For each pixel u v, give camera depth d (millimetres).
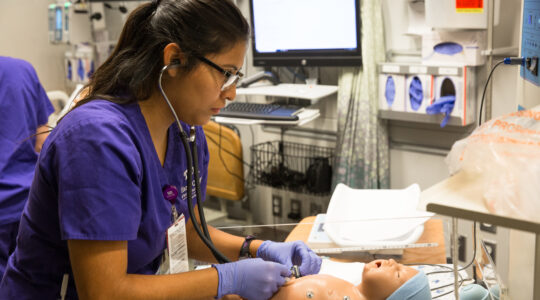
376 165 2541
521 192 631
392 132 2617
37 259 1032
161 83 997
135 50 998
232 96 1027
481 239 1027
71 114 956
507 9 2123
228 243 1238
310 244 1269
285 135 3020
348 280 1120
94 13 3381
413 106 2379
